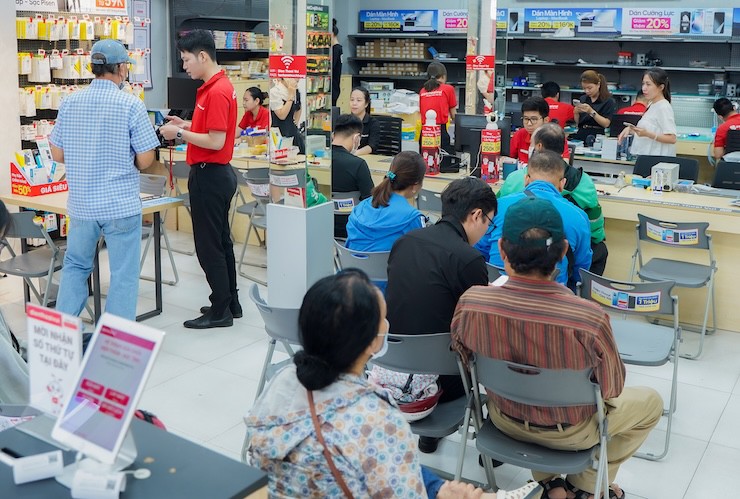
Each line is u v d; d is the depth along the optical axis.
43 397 1.66
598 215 4.82
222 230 5.15
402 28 12.45
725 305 5.30
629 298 3.68
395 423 1.77
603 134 8.41
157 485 1.52
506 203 3.95
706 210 5.12
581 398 2.54
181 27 9.65
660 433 3.88
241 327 5.22
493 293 2.58
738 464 3.60
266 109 7.63
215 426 3.84
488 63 6.31
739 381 4.52
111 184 4.30
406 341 2.79
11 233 4.71
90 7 6.93
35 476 1.53
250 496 1.54
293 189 4.12
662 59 10.82
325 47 4.05
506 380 2.60
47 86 6.74
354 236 4.12
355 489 1.75
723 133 7.68
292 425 1.76
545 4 11.36
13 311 5.45
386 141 7.24
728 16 10.09
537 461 2.62
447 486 2.30
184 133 4.79
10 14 5.85
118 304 4.46
